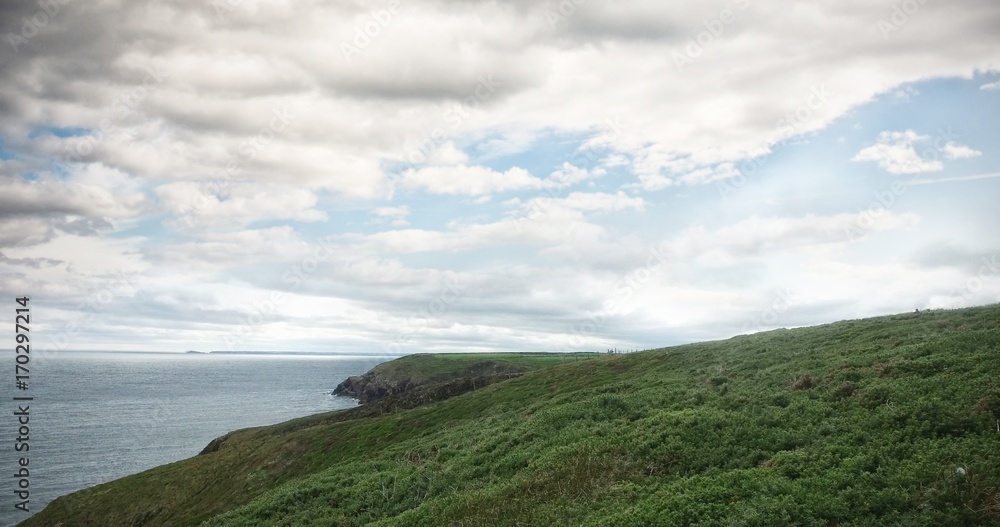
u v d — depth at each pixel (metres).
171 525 58.12
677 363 51.25
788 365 33.47
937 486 14.49
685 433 23.36
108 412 171.25
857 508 14.38
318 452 66.81
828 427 20.47
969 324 32.75
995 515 12.94
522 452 29.09
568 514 18.66
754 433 21.80
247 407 189.75
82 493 71.38
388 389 168.38
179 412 175.12
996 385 19.83
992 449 15.69
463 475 28.94
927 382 22.25
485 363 160.88
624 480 20.55
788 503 15.11
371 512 27.95
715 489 17.05
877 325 39.84
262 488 61.12
